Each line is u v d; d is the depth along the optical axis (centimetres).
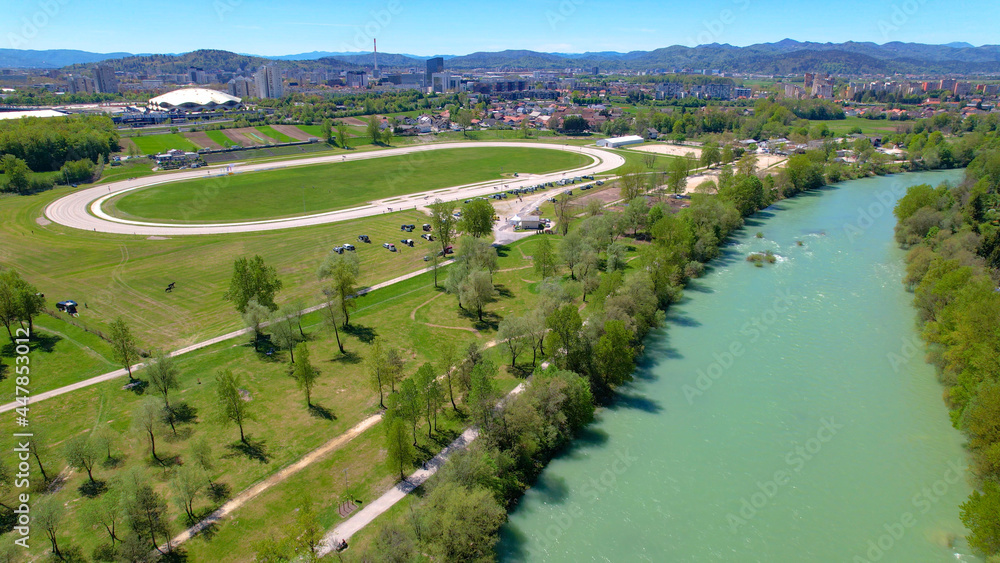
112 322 12006
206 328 11856
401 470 7462
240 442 8294
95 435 7862
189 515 6875
